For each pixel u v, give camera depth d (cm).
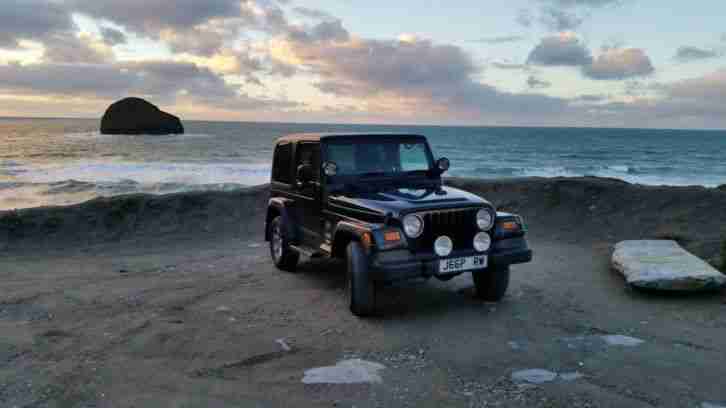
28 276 766
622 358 429
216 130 15262
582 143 9019
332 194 609
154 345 477
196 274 770
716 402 351
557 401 355
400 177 645
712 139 12438
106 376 409
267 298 631
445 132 16600
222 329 520
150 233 1105
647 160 5397
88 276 764
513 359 432
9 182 2567
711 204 1011
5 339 495
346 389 380
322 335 498
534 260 821
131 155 4950
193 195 1255
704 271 608
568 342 469
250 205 1241
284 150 764
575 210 1116
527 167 4416
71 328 527
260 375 408
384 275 494
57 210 1135
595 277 707
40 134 10931
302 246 700
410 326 520
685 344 459
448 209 517
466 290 651
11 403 363
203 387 387
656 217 1012
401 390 378
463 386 384
